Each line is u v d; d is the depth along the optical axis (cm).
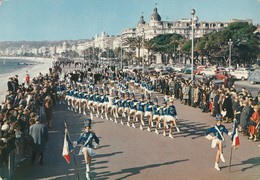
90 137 1186
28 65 17838
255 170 1221
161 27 14650
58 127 2005
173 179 1135
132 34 17050
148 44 11194
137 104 2016
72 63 13512
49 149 1530
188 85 2891
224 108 2134
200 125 2056
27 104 1784
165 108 1805
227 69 6216
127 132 1880
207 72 6291
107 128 1983
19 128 1368
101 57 18738
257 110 1703
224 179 1133
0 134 1192
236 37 7356
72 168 1268
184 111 2588
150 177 1158
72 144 1188
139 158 1382
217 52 7869
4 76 7356
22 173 1212
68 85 3034
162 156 1409
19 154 1332
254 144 1614
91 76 4806
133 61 12762
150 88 3459
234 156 1407
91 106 2356
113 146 1573
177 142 1650
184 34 14400
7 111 1447
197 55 9775
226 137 1759
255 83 4747
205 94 2556
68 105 2689
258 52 7512
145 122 2152
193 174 1185
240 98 2036
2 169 1091
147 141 1672
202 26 14038
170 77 3597
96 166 1288
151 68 7512
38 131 1298
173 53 11600
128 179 1141
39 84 2836
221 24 13862
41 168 1270
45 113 1959
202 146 1573
